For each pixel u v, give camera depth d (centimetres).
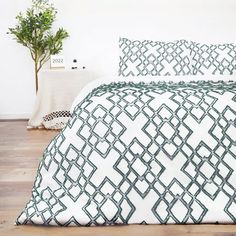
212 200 172
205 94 192
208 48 348
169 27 423
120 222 169
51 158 192
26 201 200
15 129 397
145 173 177
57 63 419
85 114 192
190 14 420
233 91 195
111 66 438
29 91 448
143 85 241
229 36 420
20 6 431
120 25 429
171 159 178
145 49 350
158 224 169
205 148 178
